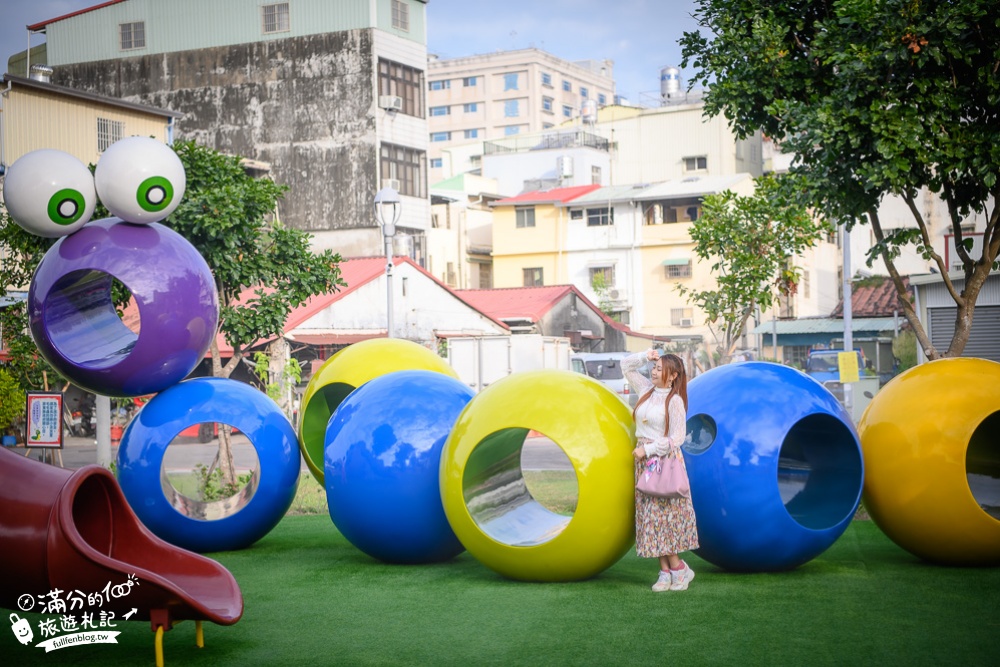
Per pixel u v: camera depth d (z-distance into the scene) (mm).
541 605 6871
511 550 7387
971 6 9852
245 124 39531
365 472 8227
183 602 5656
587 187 48250
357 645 6059
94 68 40906
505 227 47312
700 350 39594
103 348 9234
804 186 11172
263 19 39250
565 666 5531
